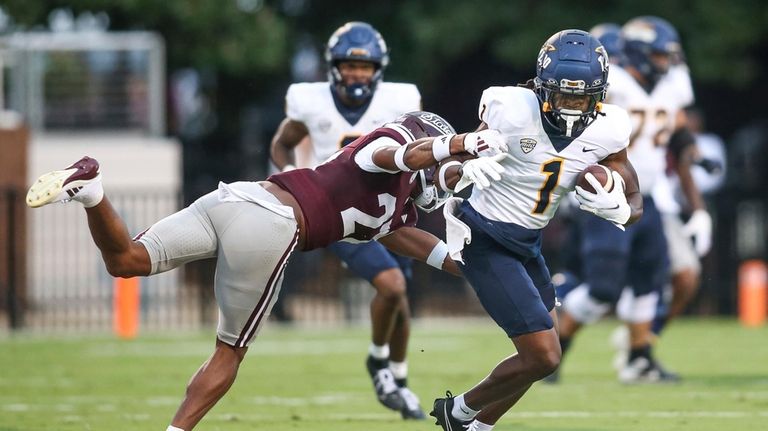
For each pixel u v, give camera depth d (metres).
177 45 63.88
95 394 31.97
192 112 75.56
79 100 58.22
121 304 48.81
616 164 21.06
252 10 63.84
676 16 62.78
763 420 26.69
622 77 33.75
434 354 42.47
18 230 51.97
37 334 50.09
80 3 61.72
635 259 34.66
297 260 54.69
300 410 28.67
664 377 34.91
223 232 19.59
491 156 19.16
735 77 63.81
